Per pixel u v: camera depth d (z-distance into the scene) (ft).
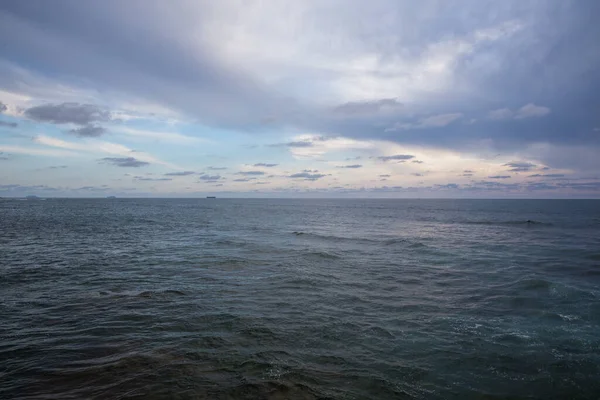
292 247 89.40
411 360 27.53
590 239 107.96
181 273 58.08
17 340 29.86
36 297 43.27
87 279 53.26
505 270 61.87
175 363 25.89
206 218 215.51
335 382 23.93
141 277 54.95
